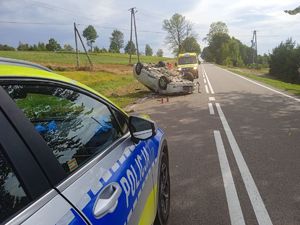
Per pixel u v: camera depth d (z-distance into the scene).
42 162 1.82
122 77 34.88
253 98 15.41
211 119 10.62
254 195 4.89
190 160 6.57
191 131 9.06
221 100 15.09
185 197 4.87
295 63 51.38
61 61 60.56
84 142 2.49
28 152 1.76
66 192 1.85
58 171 1.91
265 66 100.62
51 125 2.27
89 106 2.79
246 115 11.12
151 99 16.83
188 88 17.97
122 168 2.58
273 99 14.88
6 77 1.89
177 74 19.62
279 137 8.12
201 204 4.64
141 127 3.28
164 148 4.29
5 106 1.76
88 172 2.18
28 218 1.55
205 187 5.23
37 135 1.90
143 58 105.38
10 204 1.56
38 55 72.81
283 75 57.12
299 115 10.86
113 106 3.25
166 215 4.02
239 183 5.35
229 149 7.24
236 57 126.75
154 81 18.38
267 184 5.29
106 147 2.71
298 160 6.37
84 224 1.78
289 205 4.57
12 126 1.75
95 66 52.28
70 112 2.50
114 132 3.03
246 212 4.40
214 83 25.11
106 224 1.97
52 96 2.32
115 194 2.20
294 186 5.18
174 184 5.37
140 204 2.78
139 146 3.26
